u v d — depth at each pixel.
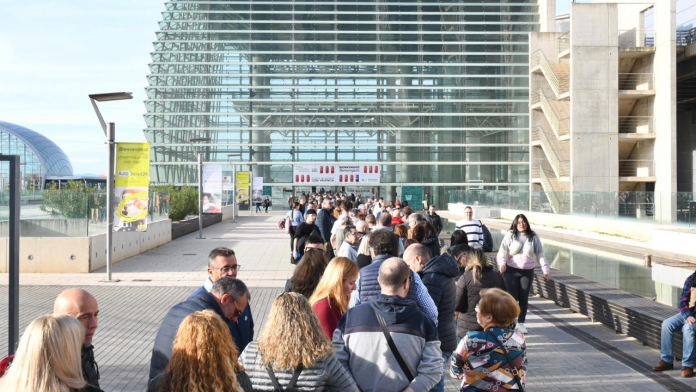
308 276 5.98
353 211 20.06
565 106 46.44
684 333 8.09
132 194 17.17
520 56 65.75
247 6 68.00
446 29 67.25
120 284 16.64
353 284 5.38
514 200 49.03
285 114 66.00
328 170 64.62
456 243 9.75
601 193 36.06
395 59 66.50
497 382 4.92
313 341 3.99
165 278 17.80
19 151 132.88
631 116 45.12
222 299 4.93
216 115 65.94
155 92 65.88
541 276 14.61
